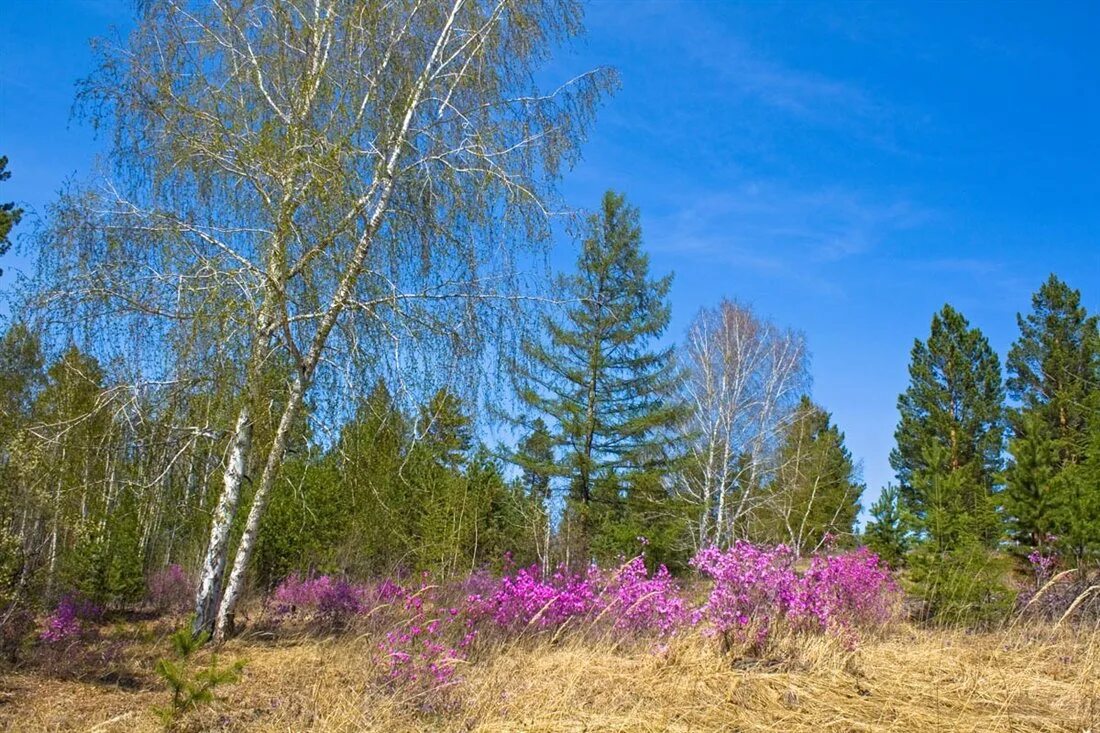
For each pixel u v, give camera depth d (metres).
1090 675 5.93
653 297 20.52
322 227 7.52
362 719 4.82
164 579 11.75
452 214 8.38
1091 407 21.95
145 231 7.45
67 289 7.16
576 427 19.94
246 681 5.97
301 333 7.77
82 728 4.69
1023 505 11.31
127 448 7.54
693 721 4.74
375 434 8.12
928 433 28.28
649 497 20.31
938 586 9.48
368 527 9.48
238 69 8.16
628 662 6.65
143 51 7.86
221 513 8.06
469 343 8.18
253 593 12.39
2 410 6.85
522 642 7.50
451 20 8.89
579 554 16.77
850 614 7.74
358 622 7.96
